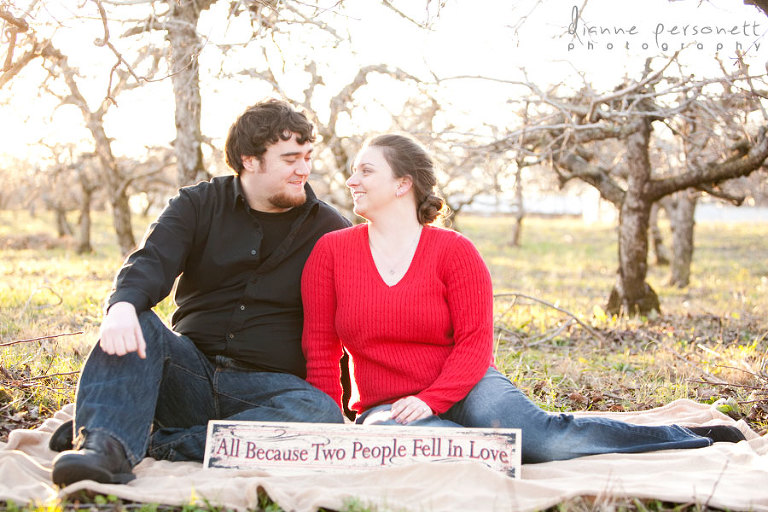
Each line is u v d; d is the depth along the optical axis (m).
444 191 10.53
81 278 12.38
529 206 42.81
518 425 3.17
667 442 3.34
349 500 2.61
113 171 16.03
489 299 3.29
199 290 3.42
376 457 3.00
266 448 3.03
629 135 9.09
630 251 9.38
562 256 22.86
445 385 3.15
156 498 2.60
